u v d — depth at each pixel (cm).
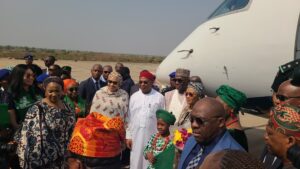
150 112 564
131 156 580
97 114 432
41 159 421
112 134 417
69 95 641
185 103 516
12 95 505
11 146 452
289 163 174
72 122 450
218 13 730
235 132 311
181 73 523
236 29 661
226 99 311
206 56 693
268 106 661
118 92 584
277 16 619
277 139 175
